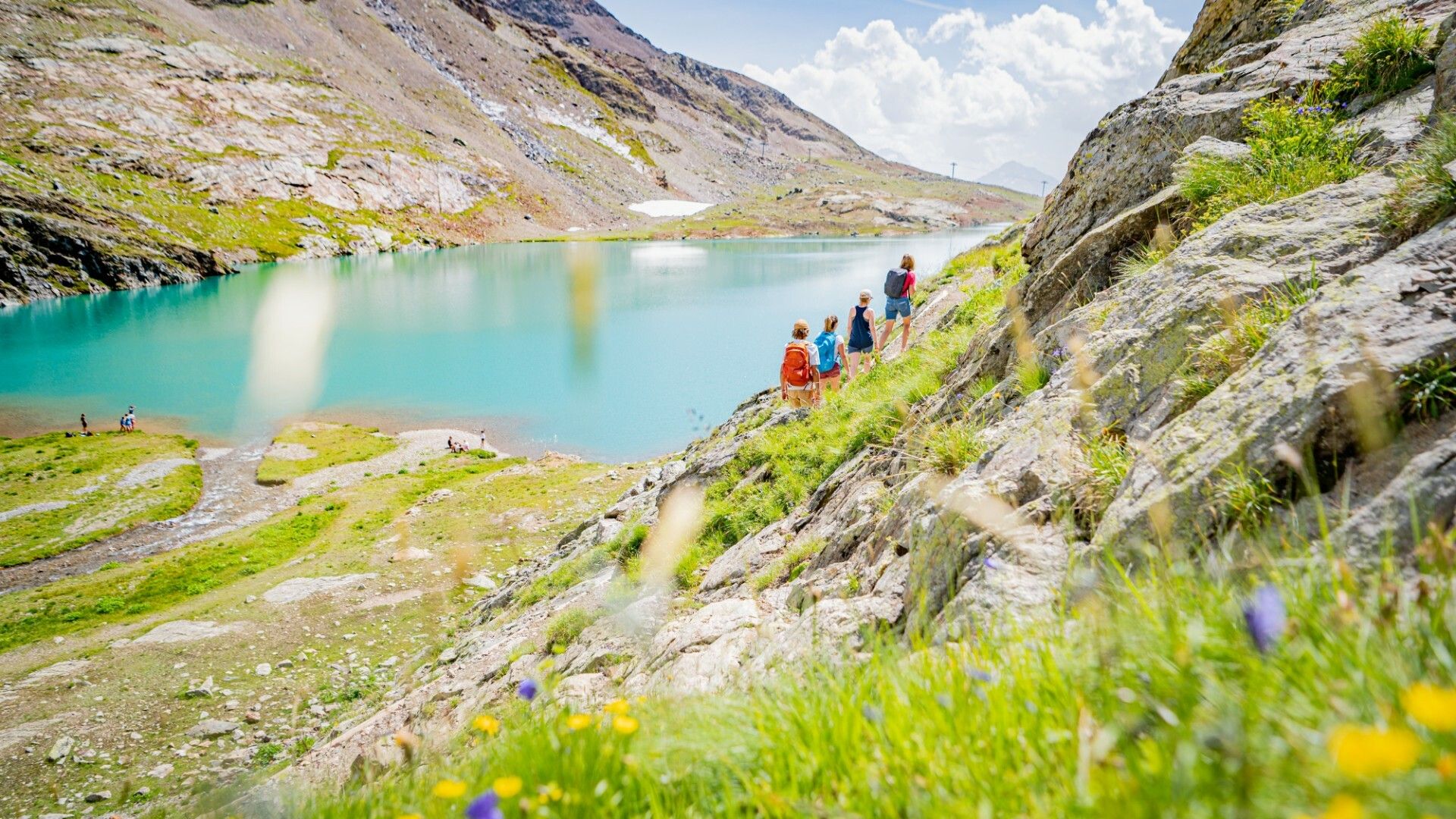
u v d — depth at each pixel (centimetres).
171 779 1758
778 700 233
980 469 492
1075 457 432
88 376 7275
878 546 645
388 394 6775
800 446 1284
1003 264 1872
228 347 8581
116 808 1655
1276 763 106
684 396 6575
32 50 17112
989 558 372
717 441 2003
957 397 944
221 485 4634
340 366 7812
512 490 4147
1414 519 170
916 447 826
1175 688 152
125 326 9581
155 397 6631
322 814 263
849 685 221
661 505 1518
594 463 4788
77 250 11512
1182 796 110
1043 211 1128
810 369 1558
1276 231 477
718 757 205
